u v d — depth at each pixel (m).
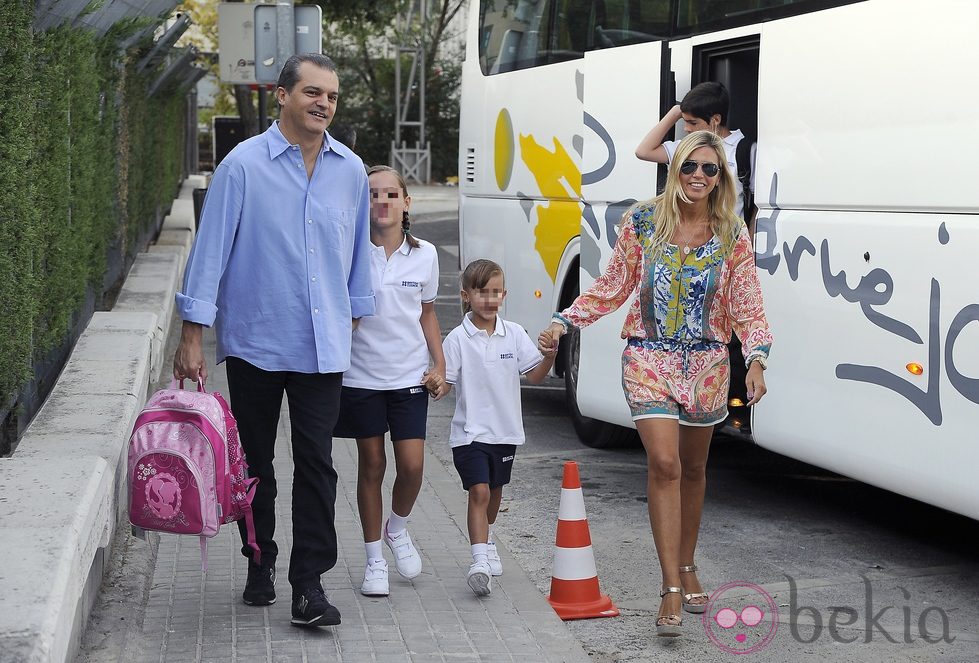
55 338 7.27
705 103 7.05
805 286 6.57
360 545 6.20
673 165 5.15
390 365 5.32
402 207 5.30
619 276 5.39
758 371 5.18
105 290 12.12
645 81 8.05
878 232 6.05
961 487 5.59
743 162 7.36
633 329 5.35
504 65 10.62
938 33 5.69
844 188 6.27
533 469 8.42
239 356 4.91
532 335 10.07
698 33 7.70
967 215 5.57
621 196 8.30
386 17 32.03
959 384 5.58
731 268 5.21
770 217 6.85
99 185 9.90
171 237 19.25
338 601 5.36
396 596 5.44
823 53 6.42
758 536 6.84
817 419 6.51
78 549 3.78
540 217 9.85
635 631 5.34
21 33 5.55
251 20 13.70
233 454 4.82
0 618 3.21
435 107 48.88
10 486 4.30
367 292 5.12
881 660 5.01
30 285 5.93
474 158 11.30
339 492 7.19
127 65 13.27
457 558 6.05
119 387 6.45
